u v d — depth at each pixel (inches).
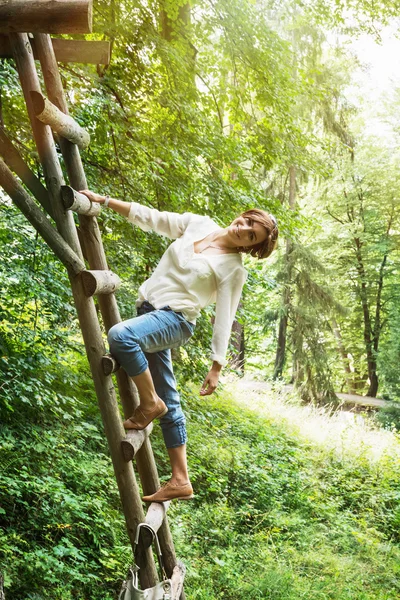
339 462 389.1
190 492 119.3
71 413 250.7
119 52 297.1
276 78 349.4
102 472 225.1
